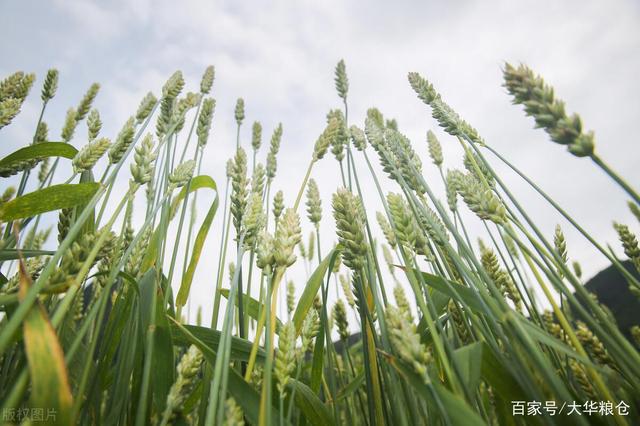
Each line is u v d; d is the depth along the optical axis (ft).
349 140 8.82
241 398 4.41
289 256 4.40
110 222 4.51
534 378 3.82
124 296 6.72
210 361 4.59
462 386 3.71
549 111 3.80
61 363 2.92
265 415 3.70
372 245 6.47
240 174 6.29
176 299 8.13
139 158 5.28
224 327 4.32
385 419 5.57
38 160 7.48
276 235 4.56
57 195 5.63
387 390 5.45
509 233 4.47
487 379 4.48
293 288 12.94
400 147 6.48
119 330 6.31
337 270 10.82
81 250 3.77
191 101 9.59
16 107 7.02
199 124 11.03
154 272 6.20
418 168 6.57
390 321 3.77
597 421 3.84
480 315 5.71
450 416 3.29
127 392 5.13
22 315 2.93
